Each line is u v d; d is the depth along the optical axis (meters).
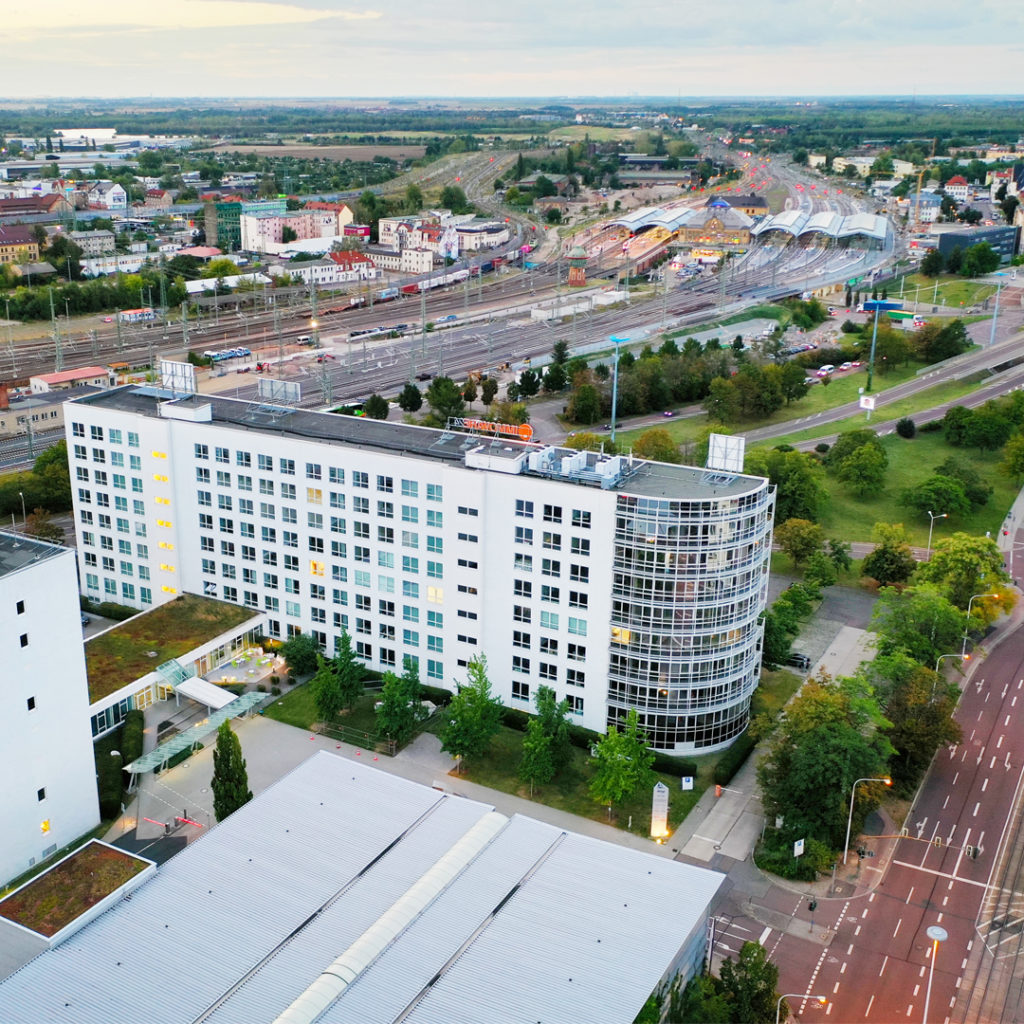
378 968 104.06
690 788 151.88
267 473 179.88
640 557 151.75
